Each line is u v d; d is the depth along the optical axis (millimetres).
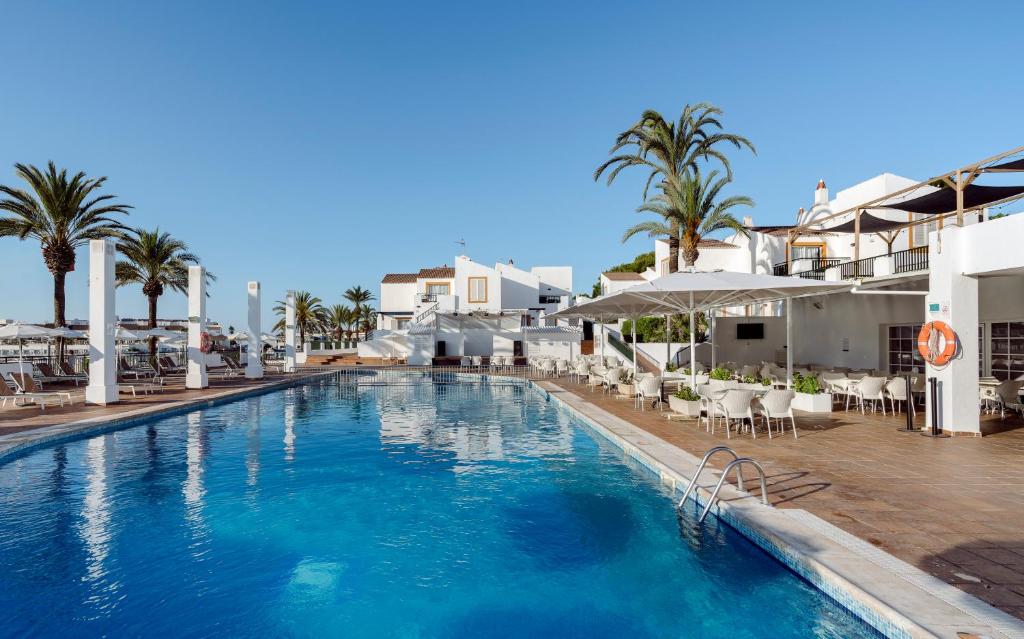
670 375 18391
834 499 5938
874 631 3656
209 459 9430
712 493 6164
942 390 9883
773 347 23469
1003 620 3395
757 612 4176
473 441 11023
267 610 4352
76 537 5801
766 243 26125
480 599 4496
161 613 4293
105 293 15320
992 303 12867
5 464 9039
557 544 5551
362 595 4578
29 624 4121
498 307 42875
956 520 5234
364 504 6910
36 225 22531
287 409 16031
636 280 41531
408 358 35812
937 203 14867
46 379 21188
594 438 11250
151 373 25125
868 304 17062
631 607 4316
